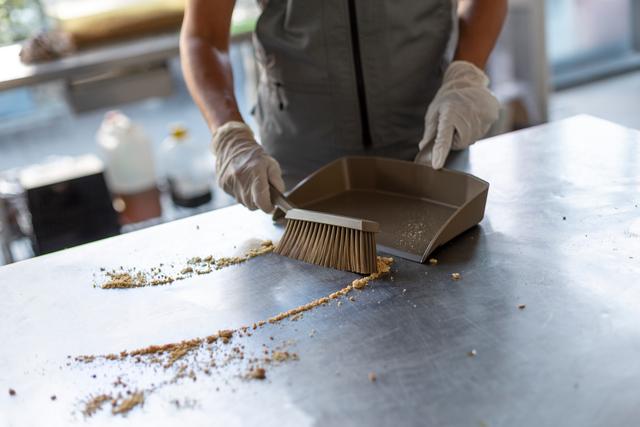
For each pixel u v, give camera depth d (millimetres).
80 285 1167
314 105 1553
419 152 1440
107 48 2428
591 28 3932
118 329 1040
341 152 1584
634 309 949
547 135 1546
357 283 1077
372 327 979
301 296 1072
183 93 3535
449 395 835
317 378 891
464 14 1577
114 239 1309
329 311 1027
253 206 1314
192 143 2736
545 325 938
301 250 1175
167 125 3357
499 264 1092
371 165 1351
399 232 1208
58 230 2381
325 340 963
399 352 921
